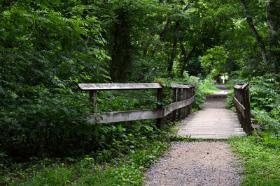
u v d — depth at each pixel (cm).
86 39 1315
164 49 2644
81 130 764
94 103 812
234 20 2600
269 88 1938
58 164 701
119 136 900
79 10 1247
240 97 1461
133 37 1752
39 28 938
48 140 755
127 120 926
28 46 948
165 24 2494
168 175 662
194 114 1966
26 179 597
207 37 2842
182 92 1650
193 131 1191
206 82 4438
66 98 828
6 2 811
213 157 811
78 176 632
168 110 1188
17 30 883
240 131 1188
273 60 2147
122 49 1623
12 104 773
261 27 2452
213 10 2598
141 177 634
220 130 1218
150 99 1103
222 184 604
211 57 3900
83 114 770
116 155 805
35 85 921
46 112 734
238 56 3184
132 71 1680
